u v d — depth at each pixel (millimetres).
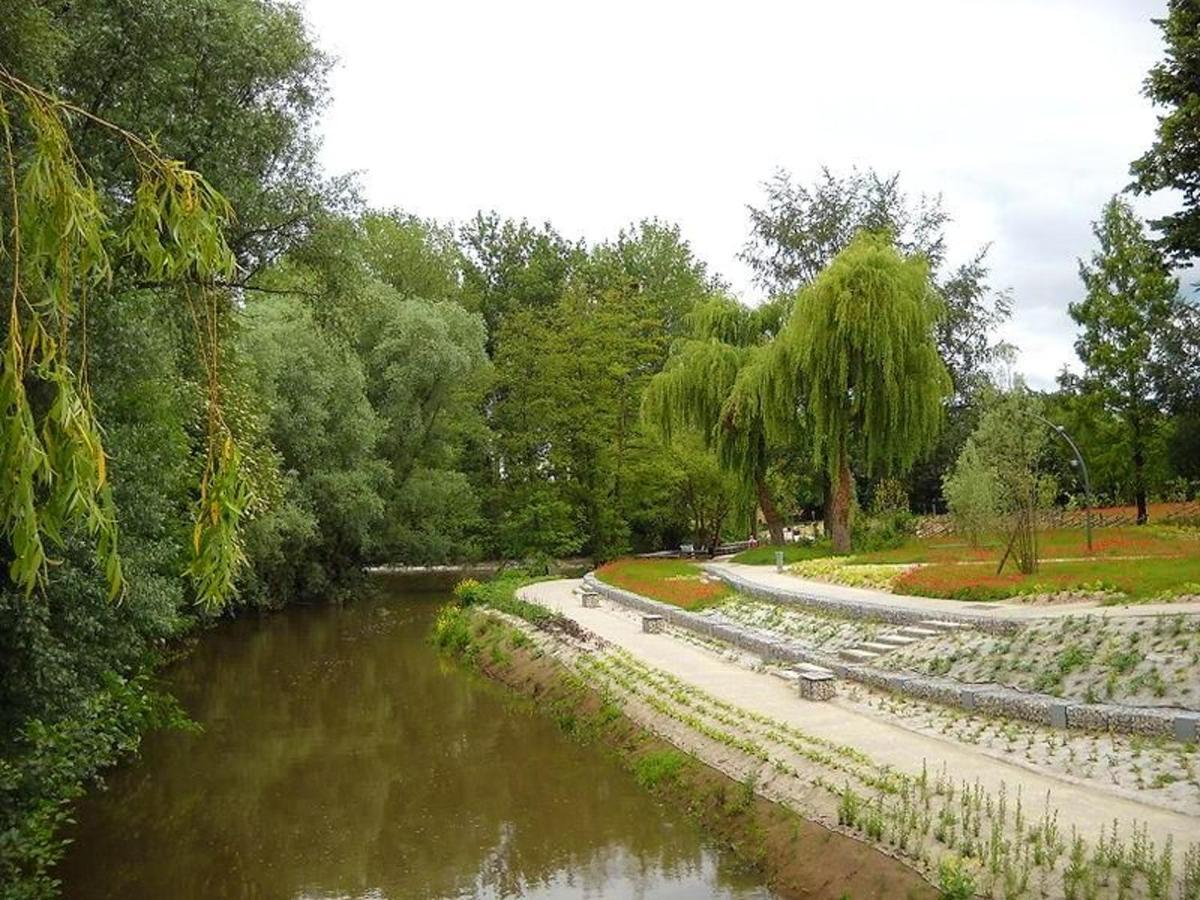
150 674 19219
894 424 28266
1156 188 18125
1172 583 16156
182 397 14609
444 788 14695
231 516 5254
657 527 50250
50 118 4789
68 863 12008
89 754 12398
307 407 32719
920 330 28922
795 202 45844
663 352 55094
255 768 16016
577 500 44812
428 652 27047
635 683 17391
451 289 53875
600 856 11469
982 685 13859
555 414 43281
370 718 19453
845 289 28625
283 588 35750
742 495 38188
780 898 9648
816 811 10523
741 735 13391
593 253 64312
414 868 11602
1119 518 37812
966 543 32125
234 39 13570
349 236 16859
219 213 5508
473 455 49781
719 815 11820
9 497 4316
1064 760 10828
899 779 10688
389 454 42000
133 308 11305
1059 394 39188
